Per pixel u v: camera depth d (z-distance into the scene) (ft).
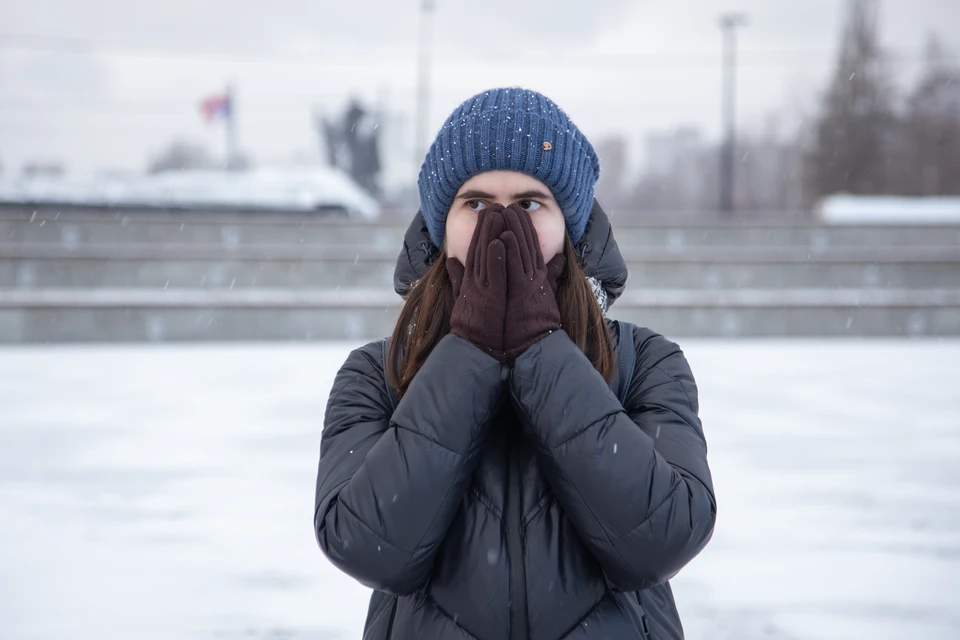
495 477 4.03
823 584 9.36
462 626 3.81
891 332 31.40
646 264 36.81
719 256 38.91
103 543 10.59
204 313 29.50
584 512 3.79
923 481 13.03
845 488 12.69
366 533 3.75
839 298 34.32
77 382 21.56
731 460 14.21
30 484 12.91
